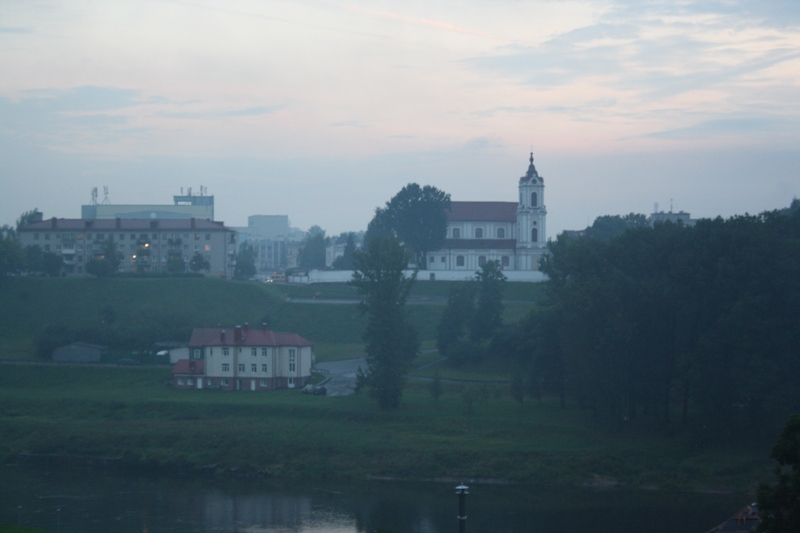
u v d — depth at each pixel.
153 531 72.75
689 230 101.75
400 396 108.38
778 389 86.56
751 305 87.50
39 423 106.38
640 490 85.94
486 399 108.75
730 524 60.53
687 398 97.88
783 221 109.75
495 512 78.75
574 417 105.44
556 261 122.56
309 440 98.06
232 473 92.44
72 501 82.00
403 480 90.00
